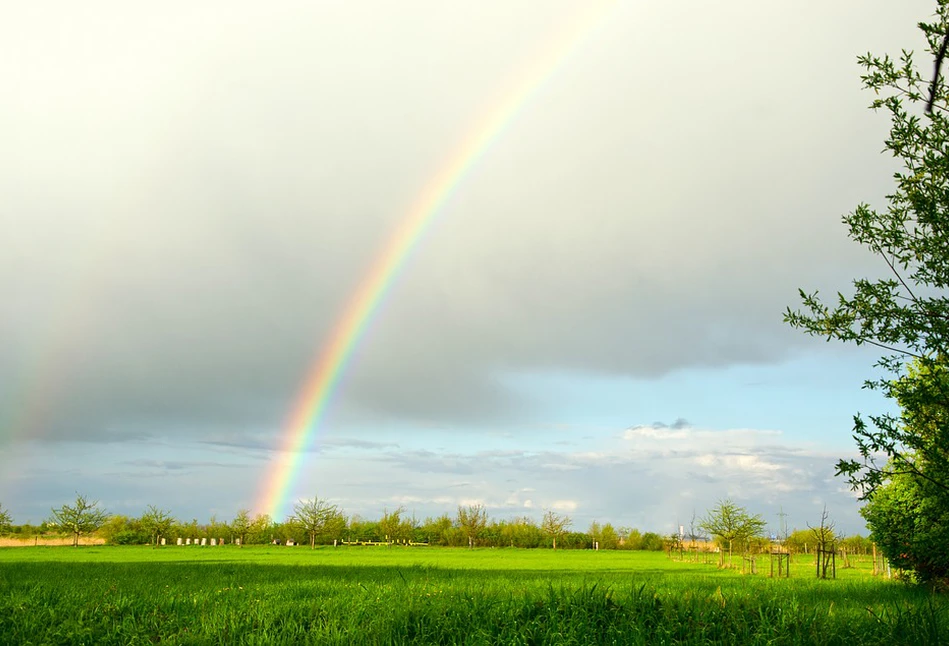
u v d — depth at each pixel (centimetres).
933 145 817
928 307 852
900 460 880
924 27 793
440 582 2353
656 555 8875
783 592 2011
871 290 895
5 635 1412
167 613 1638
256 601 1712
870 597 2022
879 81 869
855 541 7456
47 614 1564
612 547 11425
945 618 1210
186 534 11275
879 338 897
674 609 1285
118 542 10744
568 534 11725
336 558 6303
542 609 1371
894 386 904
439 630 1310
